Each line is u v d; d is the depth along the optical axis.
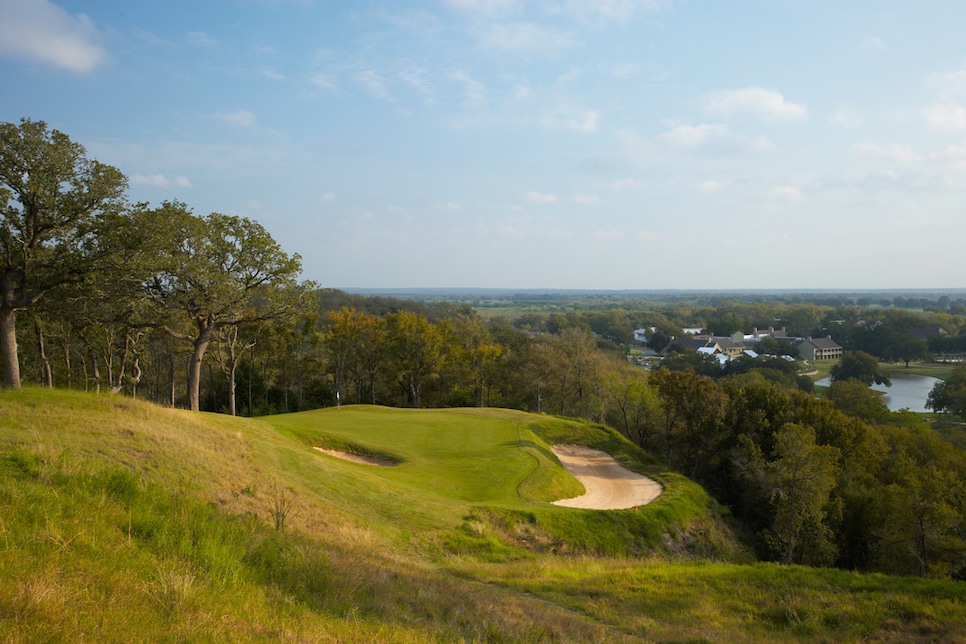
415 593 10.94
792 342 144.50
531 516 24.41
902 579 15.20
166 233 25.70
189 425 20.83
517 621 10.60
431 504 22.66
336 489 20.98
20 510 8.18
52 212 21.88
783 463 33.53
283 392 67.75
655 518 29.42
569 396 71.38
